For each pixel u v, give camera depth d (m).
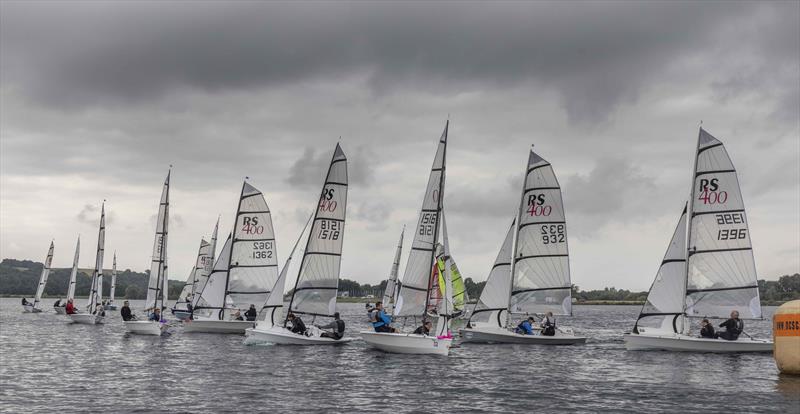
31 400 25.30
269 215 59.53
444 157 42.56
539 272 50.16
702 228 44.00
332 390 27.91
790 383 29.66
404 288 42.62
